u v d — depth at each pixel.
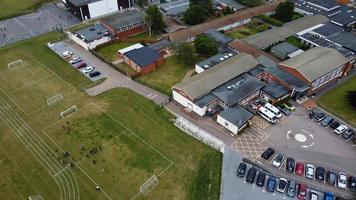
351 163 64.56
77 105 78.94
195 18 113.19
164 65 94.75
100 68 92.88
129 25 108.12
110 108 78.06
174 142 68.94
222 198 57.78
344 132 70.50
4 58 96.81
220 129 72.00
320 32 104.69
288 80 81.38
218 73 82.38
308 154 66.38
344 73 89.69
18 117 75.44
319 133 71.25
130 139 69.56
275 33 105.12
